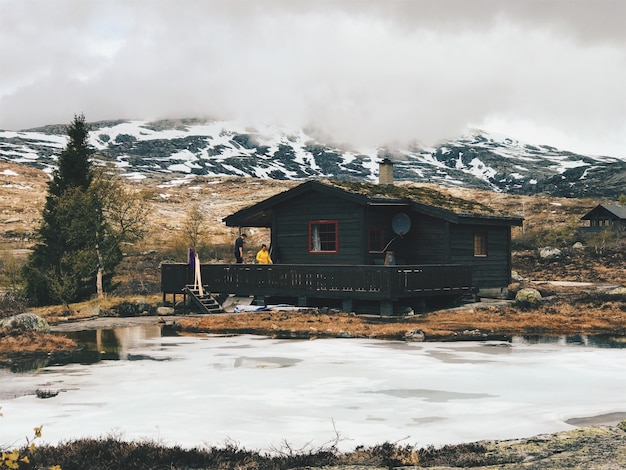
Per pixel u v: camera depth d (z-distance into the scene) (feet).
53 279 121.90
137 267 188.14
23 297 130.31
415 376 54.13
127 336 81.46
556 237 231.30
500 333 79.61
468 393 48.06
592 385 50.65
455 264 110.63
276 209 117.19
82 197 128.98
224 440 36.40
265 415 42.06
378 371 56.34
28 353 68.08
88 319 101.60
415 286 96.94
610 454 31.53
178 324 89.10
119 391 49.44
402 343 72.43
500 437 36.91
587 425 39.32
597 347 68.95
